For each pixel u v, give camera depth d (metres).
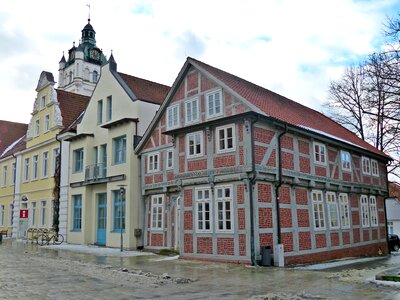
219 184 15.65
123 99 22.78
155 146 20.70
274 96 22.00
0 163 37.97
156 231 20.25
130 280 10.85
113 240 21.67
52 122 28.80
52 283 10.37
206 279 11.16
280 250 14.58
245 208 14.63
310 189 17.84
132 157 21.34
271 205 15.34
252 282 10.67
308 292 9.25
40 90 31.27
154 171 20.59
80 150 25.55
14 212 32.97
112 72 23.95
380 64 16.62
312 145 18.39
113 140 22.77
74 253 19.06
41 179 29.62
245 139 14.92
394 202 35.38
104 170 23.39
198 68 17.67
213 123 15.98
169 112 19.44
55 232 26.05
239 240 14.66
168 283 10.44
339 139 20.30
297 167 17.05
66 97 30.03
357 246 20.88
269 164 15.45
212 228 15.62
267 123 15.76
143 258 16.86
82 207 24.23
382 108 17.42
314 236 17.47
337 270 14.35
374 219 23.55
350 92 32.16
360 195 22.31
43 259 16.33
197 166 16.52
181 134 17.44
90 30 71.50
